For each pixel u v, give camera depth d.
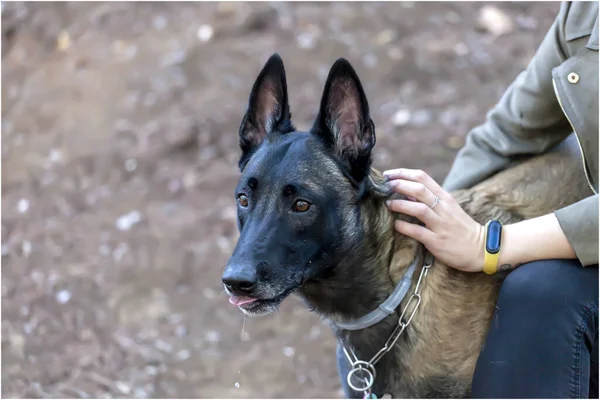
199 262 5.41
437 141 6.41
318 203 2.73
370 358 3.06
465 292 2.93
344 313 3.01
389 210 2.92
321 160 2.79
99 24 8.31
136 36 8.10
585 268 2.68
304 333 4.77
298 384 4.32
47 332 4.68
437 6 8.36
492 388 2.71
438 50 7.59
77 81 7.61
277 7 8.20
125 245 5.61
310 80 7.23
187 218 5.89
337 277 2.89
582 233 2.66
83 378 4.26
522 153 3.25
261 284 2.63
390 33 7.87
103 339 4.63
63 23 8.42
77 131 7.04
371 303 2.96
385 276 2.94
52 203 6.20
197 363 4.47
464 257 2.79
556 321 2.61
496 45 7.72
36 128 7.18
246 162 3.07
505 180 3.18
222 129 6.82
